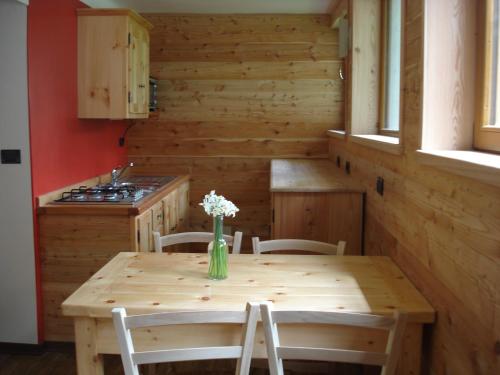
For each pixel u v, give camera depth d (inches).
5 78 124.4
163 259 98.2
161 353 65.2
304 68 205.2
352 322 63.0
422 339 76.5
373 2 153.9
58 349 132.5
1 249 129.3
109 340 76.7
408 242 87.7
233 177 209.8
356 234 128.3
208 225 211.2
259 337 74.2
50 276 130.2
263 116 207.5
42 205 129.9
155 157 209.3
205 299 77.5
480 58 76.9
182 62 205.6
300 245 104.6
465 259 62.2
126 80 153.6
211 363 117.4
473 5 77.5
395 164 97.5
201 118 207.8
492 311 54.7
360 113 156.3
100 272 90.1
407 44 89.0
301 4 192.7
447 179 68.7
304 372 95.0
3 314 131.2
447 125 79.0
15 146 126.1
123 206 128.9
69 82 148.1
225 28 204.1
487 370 55.8
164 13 203.5
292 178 146.9
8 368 124.0
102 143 178.1
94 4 170.4
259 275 88.6
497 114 76.0
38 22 128.8
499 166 53.0
